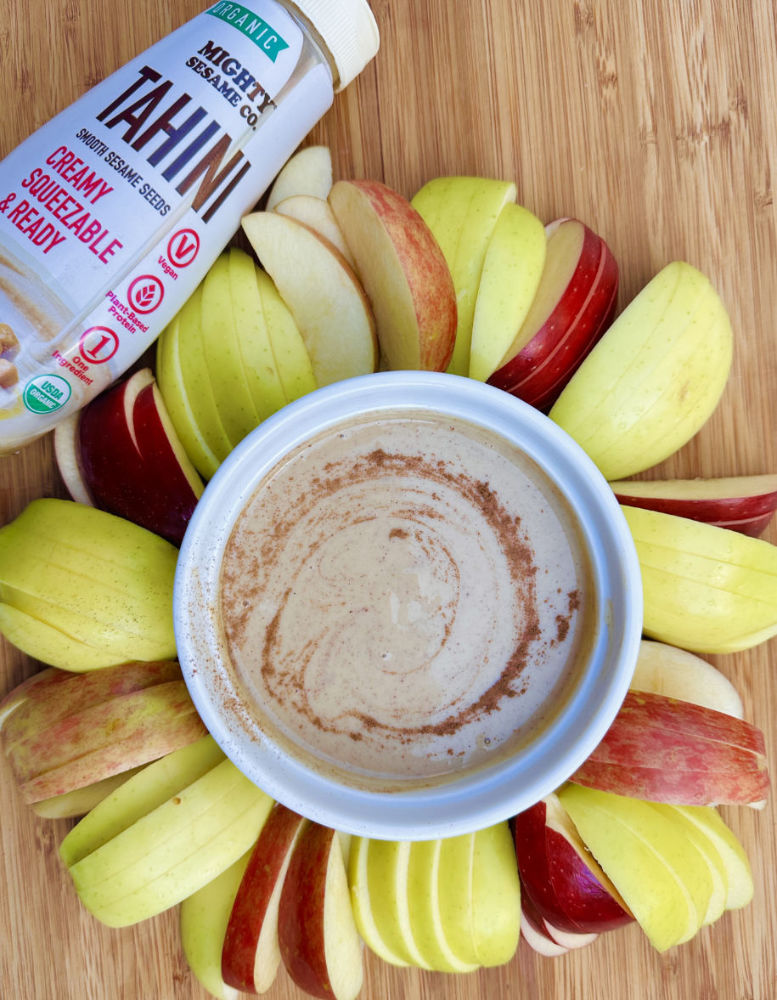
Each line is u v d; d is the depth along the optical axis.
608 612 0.34
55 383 0.35
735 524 0.39
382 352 0.41
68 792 0.38
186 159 0.35
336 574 0.35
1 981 0.41
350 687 0.35
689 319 0.37
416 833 0.33
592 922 0.38
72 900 0.41
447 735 0.35
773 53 0.41
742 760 0.37
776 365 0.41
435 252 0.37
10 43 0.40
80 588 0.37
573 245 0.38
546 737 0.34
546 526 0.35
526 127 0.41
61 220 0.34
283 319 0.38
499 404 0.34
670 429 0.38
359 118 0.41
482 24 0.41
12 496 0.40
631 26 0.41
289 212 0.39
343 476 0.35
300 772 0.34
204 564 0.34
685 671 0.40
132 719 0.37
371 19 0.36
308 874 0.37
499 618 0.35
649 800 0.37
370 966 0.41
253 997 0.41
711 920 0.40
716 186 0.41
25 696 0.38
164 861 0.36
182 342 0.38
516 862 0.39
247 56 0.35
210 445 0.39
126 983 0.41
